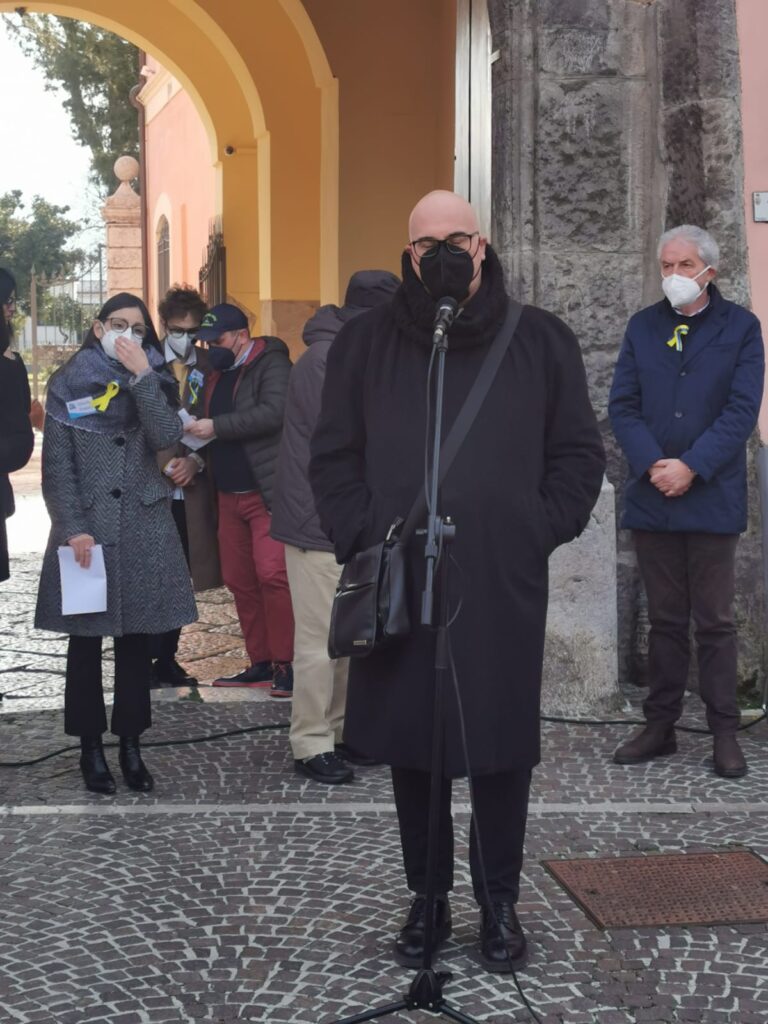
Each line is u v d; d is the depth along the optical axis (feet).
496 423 10.62
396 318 10.80
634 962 11.50
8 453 18.70
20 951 11.62
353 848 14.05
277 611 20.25
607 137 20.31
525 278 20.38
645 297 20.65
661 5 19.99
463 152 23.26
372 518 10.74
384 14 32.99
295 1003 10.71
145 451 15.71
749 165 20.04
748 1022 10.48
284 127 40.86
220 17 39.47
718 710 16.58
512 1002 10.74
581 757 17.28
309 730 16.35
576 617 19.35
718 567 16.49
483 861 11.10
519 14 20.06
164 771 16.67
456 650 10.50
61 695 20.92
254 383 20.17
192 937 11.91
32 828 14.64
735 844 14.28
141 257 76.74
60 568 15.16
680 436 16.55
